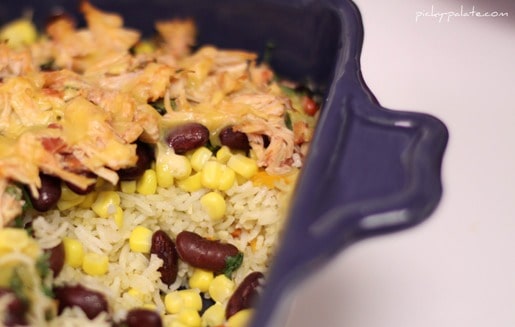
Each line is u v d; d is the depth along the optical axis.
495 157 0.25
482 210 0.24
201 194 0.28
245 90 0.30
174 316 0.27
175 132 0.28
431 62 0.28
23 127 0.26
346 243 0.21
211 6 0.31
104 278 0.27
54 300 0.24
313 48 0.30
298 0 0.29
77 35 0.32
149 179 0.28
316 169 0.22
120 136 0.26
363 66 0.27
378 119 0.24
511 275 0.23
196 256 0.27
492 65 0.28
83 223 0.27
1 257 0.23
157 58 0.31
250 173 0.28
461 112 0.26
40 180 0.25
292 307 0.22
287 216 0.22
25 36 0.32
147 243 0.27
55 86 0.28
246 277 0.27
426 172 0.22
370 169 0.22
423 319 0.22
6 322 0.23
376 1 0.29
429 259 0.23
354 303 0.23
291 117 0.29
